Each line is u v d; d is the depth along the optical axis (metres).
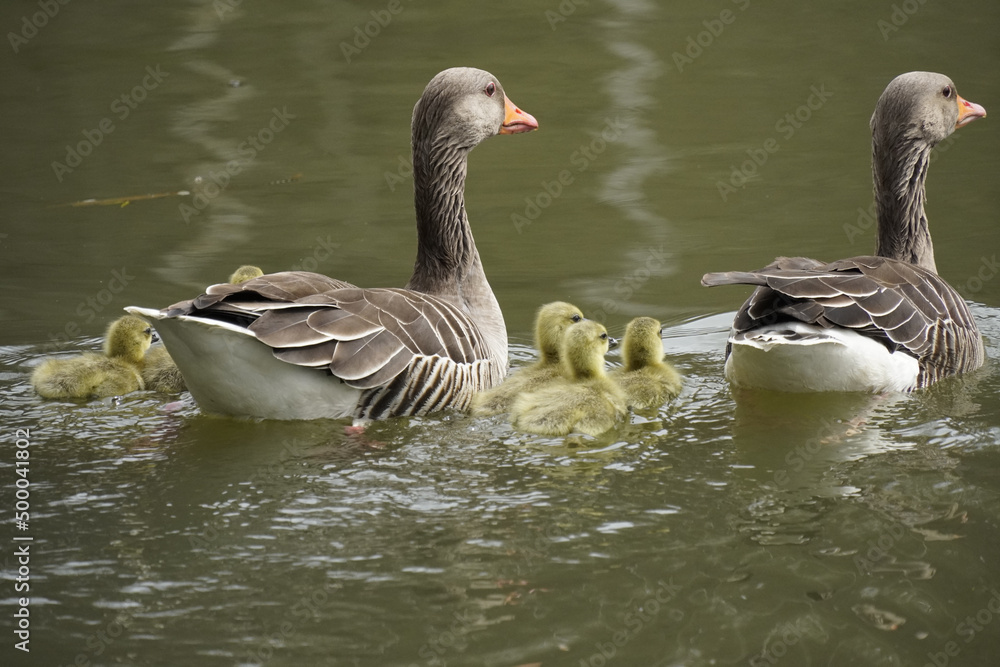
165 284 17.30
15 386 13.89
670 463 11.59
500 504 10.59
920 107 14.95
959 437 12.03
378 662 8.20
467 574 9.34
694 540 9.85
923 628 8.55
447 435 12.24
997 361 14.67
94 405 13.20
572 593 9.04
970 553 9.53
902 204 15.24
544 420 12.17
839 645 8.37
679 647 8.34
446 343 12.75
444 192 14.38
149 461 11.56
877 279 13.29
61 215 20.28
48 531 10.09
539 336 14.18
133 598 9.02
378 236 19.41
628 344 14.01
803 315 12.50
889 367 13.00
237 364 11.84
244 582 9.24
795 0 33.47
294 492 10.84
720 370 14.74
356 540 9.89
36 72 28.34
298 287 12.15
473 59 29.03
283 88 27.27
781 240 19.05
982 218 19.69
